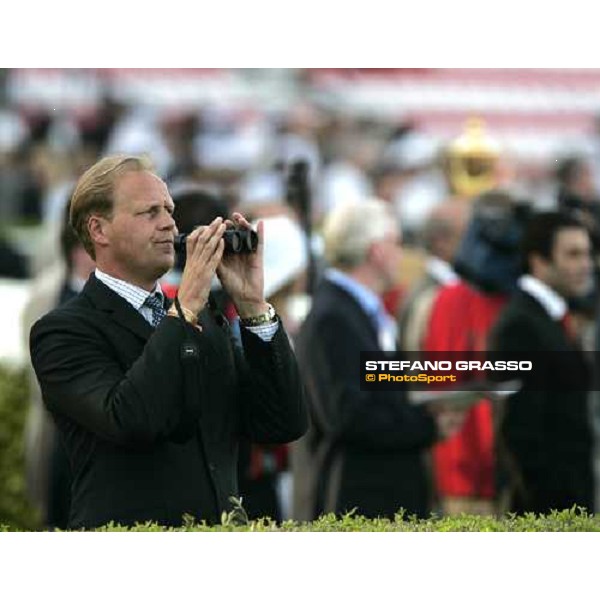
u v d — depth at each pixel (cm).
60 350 1648
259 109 5519
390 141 5388
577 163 4375
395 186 4991
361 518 1889
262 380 1720
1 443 3106
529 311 2905
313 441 2656
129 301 1686
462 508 2847
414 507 2670
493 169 3944
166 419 1597
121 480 1656
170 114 5497
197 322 1680
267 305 1730
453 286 3034
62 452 2747
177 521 1672
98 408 1606
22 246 4478
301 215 3219
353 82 5609
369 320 2698
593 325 3030
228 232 1697
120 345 1662
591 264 3039
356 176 5131
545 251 2941
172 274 2300
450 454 2856
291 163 3259
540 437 2830
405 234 4000
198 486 1683
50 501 2770
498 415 2845
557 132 5462
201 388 1650
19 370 3184
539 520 1884
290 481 2653
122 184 1681
